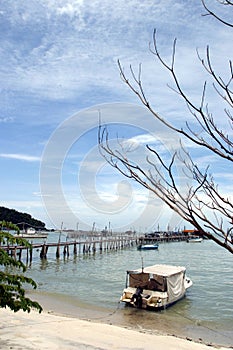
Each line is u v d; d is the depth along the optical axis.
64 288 28.03
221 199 2.29
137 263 49.19
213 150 2.30
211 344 15.10
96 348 12.35
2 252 9.61
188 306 22.72
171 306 22.56
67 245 53.06
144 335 15.11
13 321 15.22
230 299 24.91
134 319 19.09
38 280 32.06
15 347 11.27
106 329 15.45
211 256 62.59
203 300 24.50
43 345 11.82
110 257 57.84
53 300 23.23
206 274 38.31
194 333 16.98
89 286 29.22
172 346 13.78
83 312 20.23
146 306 21.31
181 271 24.62
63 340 12.84
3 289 9.32
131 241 79.81
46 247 49.28
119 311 20.77
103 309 21.16
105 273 37.94
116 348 12.66
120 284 30.41
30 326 14.56
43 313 18.34
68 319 16.86
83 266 44.41
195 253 68.81
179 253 68.44
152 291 22.08
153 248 74.00
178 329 17.59
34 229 69.88
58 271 39.16
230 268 44.09
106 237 67.44
